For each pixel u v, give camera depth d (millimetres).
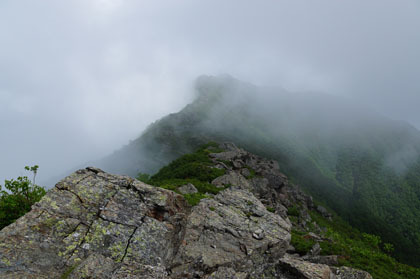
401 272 30438
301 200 92812
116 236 13516
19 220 12680
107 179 17078
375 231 153375
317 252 27453
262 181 78812
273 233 21125
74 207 14328
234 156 100500
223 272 15422
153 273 12141
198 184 57375
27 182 21609
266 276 16578
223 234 19859
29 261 11016
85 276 10945
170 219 16266
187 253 16656
